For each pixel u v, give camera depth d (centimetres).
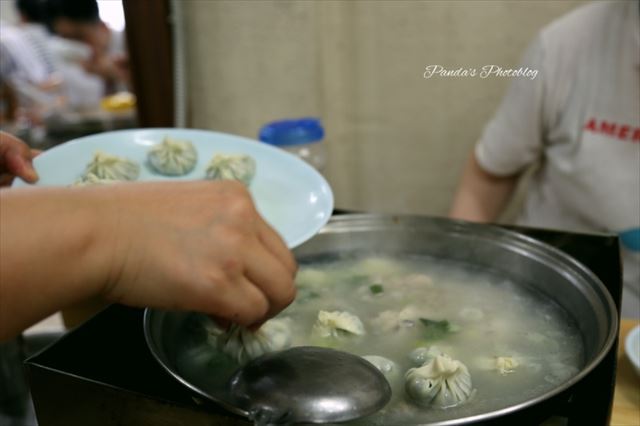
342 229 74
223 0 107
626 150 88
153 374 53
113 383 52
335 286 70
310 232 64
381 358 58
